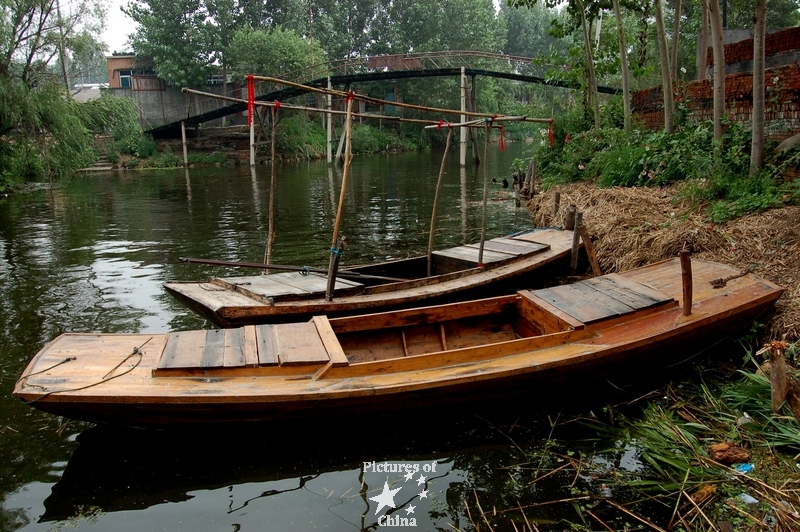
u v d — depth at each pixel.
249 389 4.36
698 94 11.70
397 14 46.50
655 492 4.07
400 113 45.81
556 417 5.03
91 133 27.70
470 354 4.91
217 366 4.54
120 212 15.84
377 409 4.61
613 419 4.95
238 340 5.02
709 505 3.87
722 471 4.13
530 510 3.95
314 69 35.47
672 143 10.65
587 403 5.26
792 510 3.69
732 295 5.89
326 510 3.96
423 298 6.77
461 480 4.26
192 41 36.94
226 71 39.66
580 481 4.21
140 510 3.98
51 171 23.80
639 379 5.56
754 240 7.05
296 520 3.87
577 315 5.50
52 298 8.30
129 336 5.12
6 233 13.02
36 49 21.08
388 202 17.06
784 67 8.84
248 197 18.77
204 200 18.14
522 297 6.11
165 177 25.91
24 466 4.46
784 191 7.71
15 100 19.89
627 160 11.55
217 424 4.46
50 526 3.84
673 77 15.59
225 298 6.33
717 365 5.75
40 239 12.35
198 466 4.44
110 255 10.86
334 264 6.38
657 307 5.73
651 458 4.35
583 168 13.77
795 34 10.92
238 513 3.94
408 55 31.86
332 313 6.34
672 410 4.98
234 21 40.66
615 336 5.30
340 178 24.36
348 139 6.43
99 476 4.34
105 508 4.01
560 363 4.84
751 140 8.82
